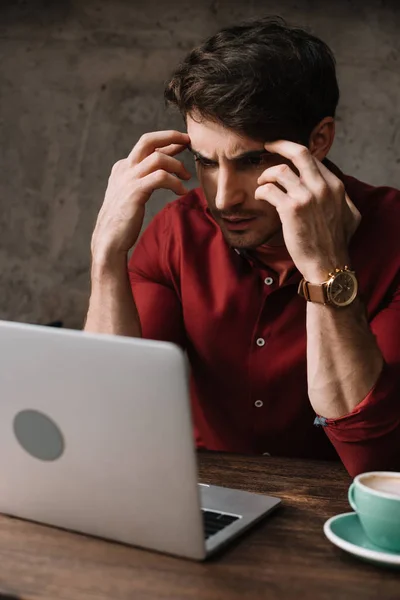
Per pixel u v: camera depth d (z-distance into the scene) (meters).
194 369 2.22
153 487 1.30
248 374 2.13
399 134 3.39
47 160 3.57
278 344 2.10
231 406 2.19
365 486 1.35
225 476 1.69
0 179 3.61
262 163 1.86
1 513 1.50
